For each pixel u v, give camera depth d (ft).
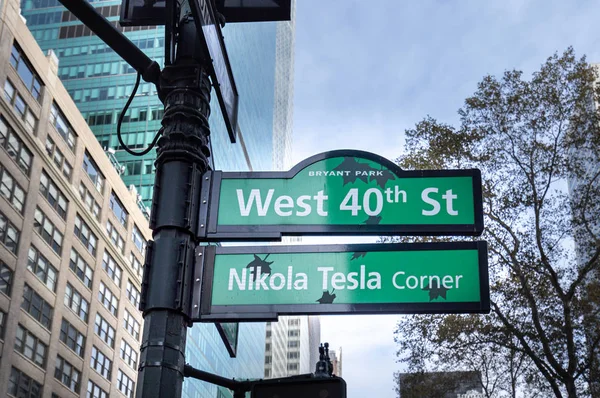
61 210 225.35
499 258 91.71
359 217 21.80
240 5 26.53
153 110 342.64
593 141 94.43
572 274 90.89
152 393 18.42
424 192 22.13
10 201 197.57
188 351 328.08
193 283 20.62
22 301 198.70
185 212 20.83
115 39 21.25
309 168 22.41
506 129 95.55
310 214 21.80
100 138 338.75
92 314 240.53
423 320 95.40
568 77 95.86
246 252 21.22
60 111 229.66
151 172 329.93
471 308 20.70
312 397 21.57
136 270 282.36
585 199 93.71
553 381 85.20
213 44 21.47
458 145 96.02
